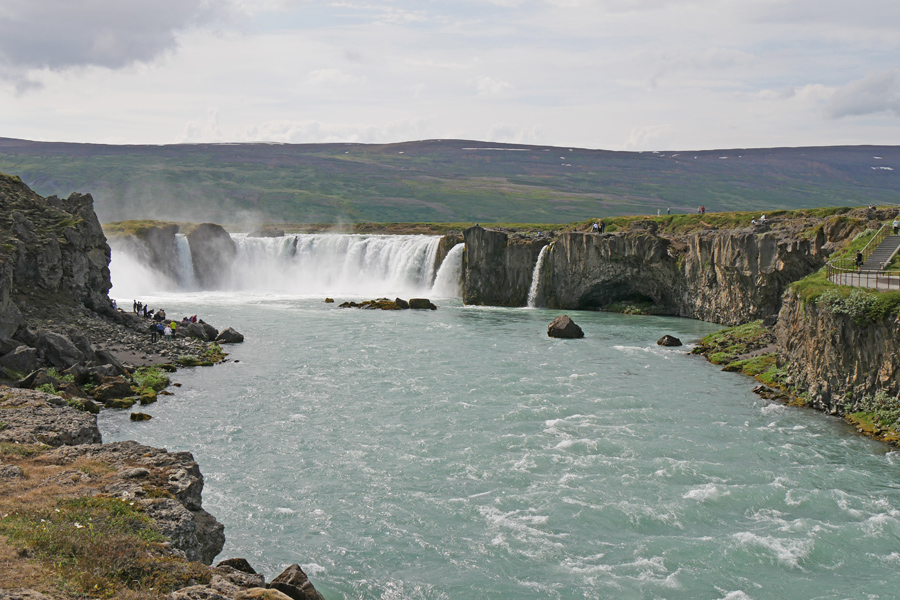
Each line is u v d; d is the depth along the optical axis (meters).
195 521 26.03
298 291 146.75
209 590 19.55
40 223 76.19
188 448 43.97
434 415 51.84
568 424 49.75
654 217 153.38
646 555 31.53
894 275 59.47
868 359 48.72
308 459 42.56
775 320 81.44
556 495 37.62
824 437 46.47
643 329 95.38
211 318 101.56
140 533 22.45
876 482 39.00
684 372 66.69
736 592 28.61
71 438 32.91
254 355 74.00
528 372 66.38
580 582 29.34
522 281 126.62
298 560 30.61
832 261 73.19
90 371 56.12
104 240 87.50
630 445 45.28
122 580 19.66
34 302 70.75
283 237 160.62
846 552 31.61
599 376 64.81
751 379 63.53
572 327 87.69
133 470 27.73
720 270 99.69
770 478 39.72
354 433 47.53
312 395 57.25
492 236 127.00
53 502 23.92
